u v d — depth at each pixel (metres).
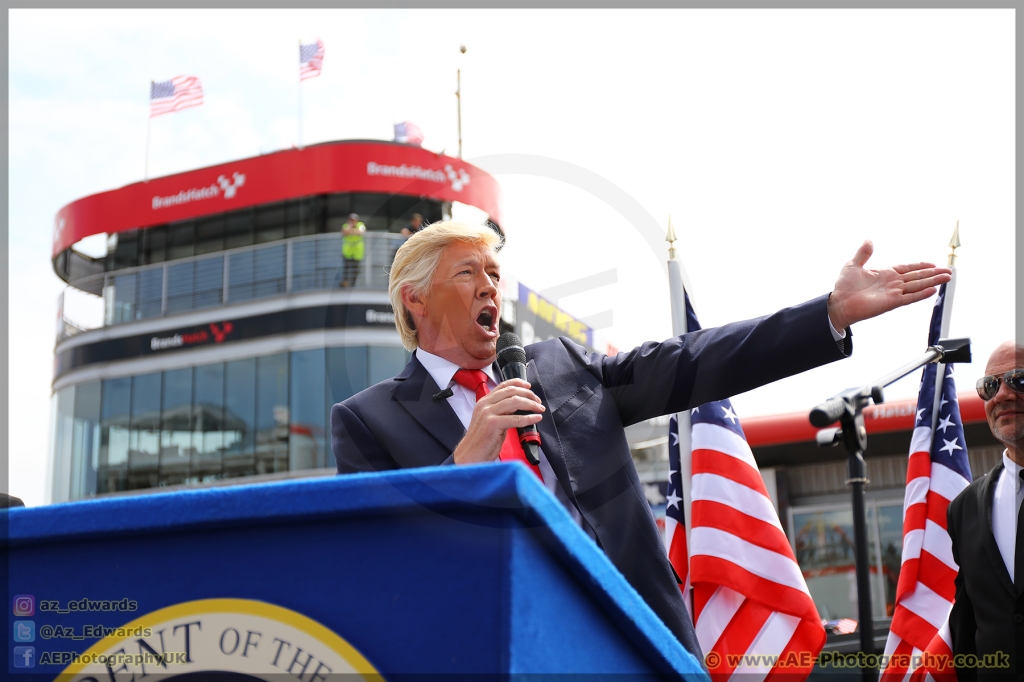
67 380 19.08
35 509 0.78
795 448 8.90
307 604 0.68
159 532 0.75
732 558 2.69
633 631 0.76
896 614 3.03
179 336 18.20
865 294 1.48
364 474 0.67
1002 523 2.22
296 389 16.86
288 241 17.70
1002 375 2.27
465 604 0.62
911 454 3.22
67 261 20.78
